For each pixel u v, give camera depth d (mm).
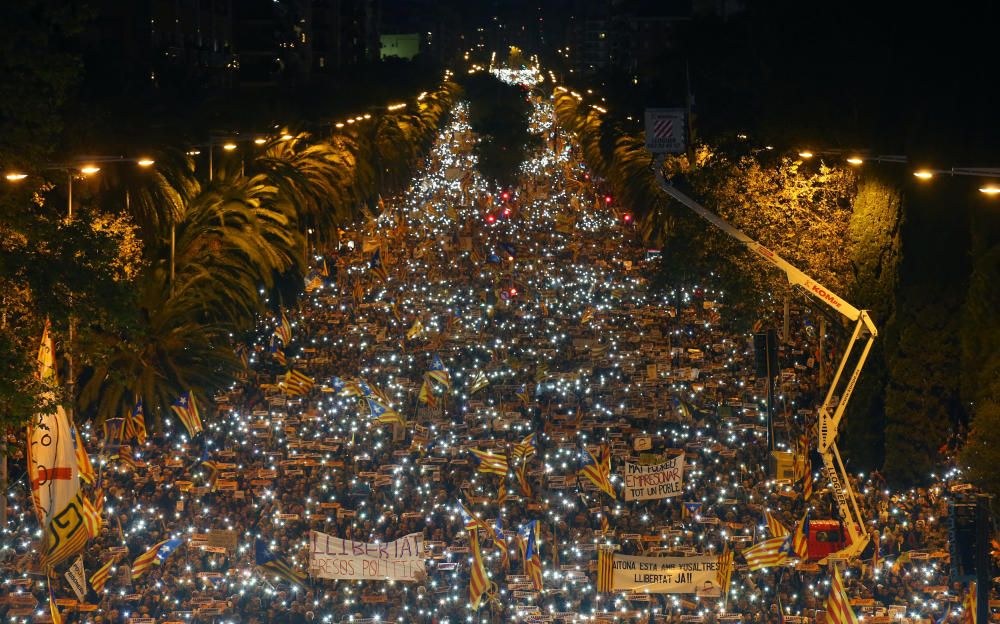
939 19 86750
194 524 69375
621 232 191125
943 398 83125
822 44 112812
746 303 99125
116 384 85312
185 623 58344
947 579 62312
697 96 174500
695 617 59000
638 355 114000
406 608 58875
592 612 58875
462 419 93312
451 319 122000
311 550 58812
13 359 51844
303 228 147750
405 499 73625
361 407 89375
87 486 68062
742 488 74875
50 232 54562
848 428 89938
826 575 64438
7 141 53531
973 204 78562
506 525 69062
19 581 60469
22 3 53281
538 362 100750
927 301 83688
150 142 111250
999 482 66062
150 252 104188
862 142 104438
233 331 109125
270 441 85562
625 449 84688
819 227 97438
